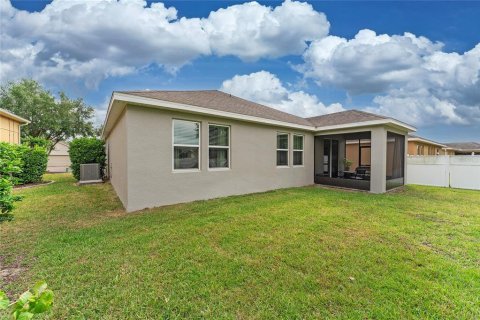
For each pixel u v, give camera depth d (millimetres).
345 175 12969
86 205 6637
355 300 2445
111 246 3701
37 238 4055
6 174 4598
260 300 2441
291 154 10406
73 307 2311
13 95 21297
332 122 10875
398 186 11062
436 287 2668
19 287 2629
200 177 7246
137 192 5977
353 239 4062
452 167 11414
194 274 2914
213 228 4531
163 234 4203
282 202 6930
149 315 2223
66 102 24938
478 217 5484
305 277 2861
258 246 3734
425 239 4098
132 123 5875
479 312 2281
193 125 7168
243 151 8484
